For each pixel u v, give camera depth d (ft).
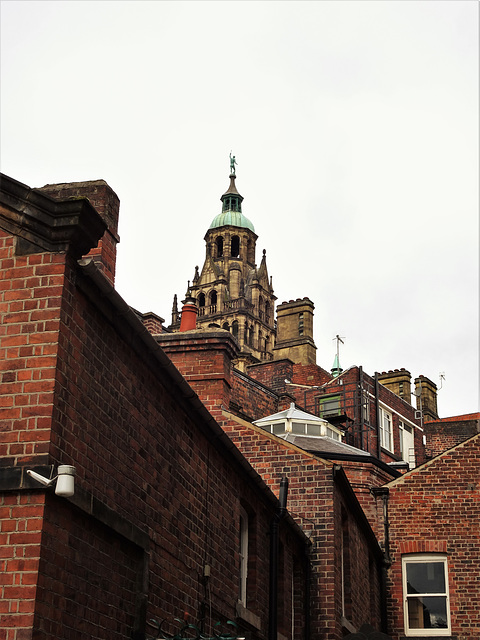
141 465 32.55
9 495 24.98
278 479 60.85
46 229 27.58
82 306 28.37
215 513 41.55
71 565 26.22
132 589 31.09
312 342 175.52
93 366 28.86
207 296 410.31
